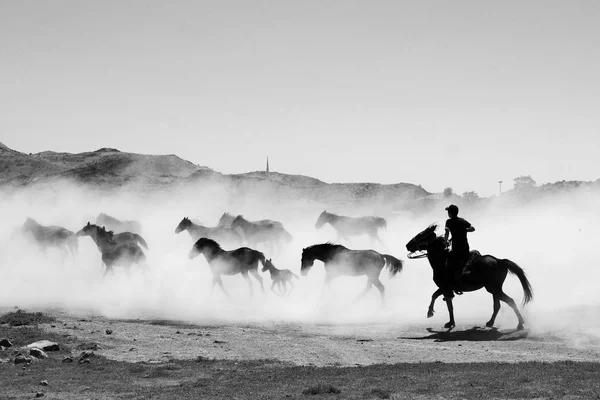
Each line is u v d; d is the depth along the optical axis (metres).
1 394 14.68
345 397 13.13
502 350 19.31
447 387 13.71
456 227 22.12
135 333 23.11
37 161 153.12
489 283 22.03
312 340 21.66
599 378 14.23
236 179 136.00
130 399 13.91
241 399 13.43
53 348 19.97
